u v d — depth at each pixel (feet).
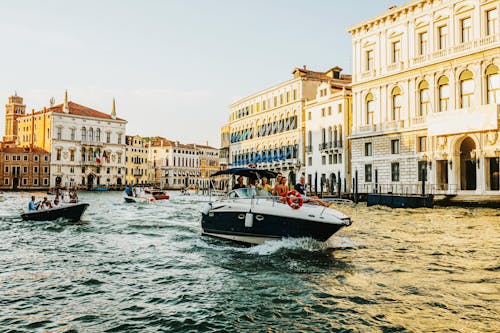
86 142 316.19
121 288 29.32
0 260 39.09
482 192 102.78
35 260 38.96
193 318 23.34
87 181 319.88
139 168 379.55
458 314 22.88
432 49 117.80
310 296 26.55
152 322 22.93
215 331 21.57
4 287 29.78
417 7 122.01
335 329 21.38
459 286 27.91
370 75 136.77
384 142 131.54
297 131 188.44
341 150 156.97
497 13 102.47
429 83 118.01
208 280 30.89
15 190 291.17
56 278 32.22
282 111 202.28
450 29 113.09
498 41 100.58
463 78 109.40
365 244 43.78
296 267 33.86
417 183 120.47
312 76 189.16
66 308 25.32
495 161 102.63
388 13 128.98
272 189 48.47
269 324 22.30
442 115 110.42
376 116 134.82
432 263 34.63
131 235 55.36
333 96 162.50
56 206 73.77
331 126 164.35
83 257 40.19
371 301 25.29
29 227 65.51
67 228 63.98
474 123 102.78
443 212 85.40
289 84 196.03
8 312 24.71
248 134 235.20
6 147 309.83
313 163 175.52
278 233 40.88
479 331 20.63
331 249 41.04
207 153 442.50
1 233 58.54
